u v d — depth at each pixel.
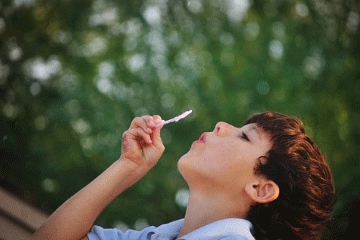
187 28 9.63
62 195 8.32
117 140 8.95
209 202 2.46
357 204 8.48
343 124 9.37
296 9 9.48
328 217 2.58
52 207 8.16
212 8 9.66
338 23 9.41
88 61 9.12
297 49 9.42
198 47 9.71
